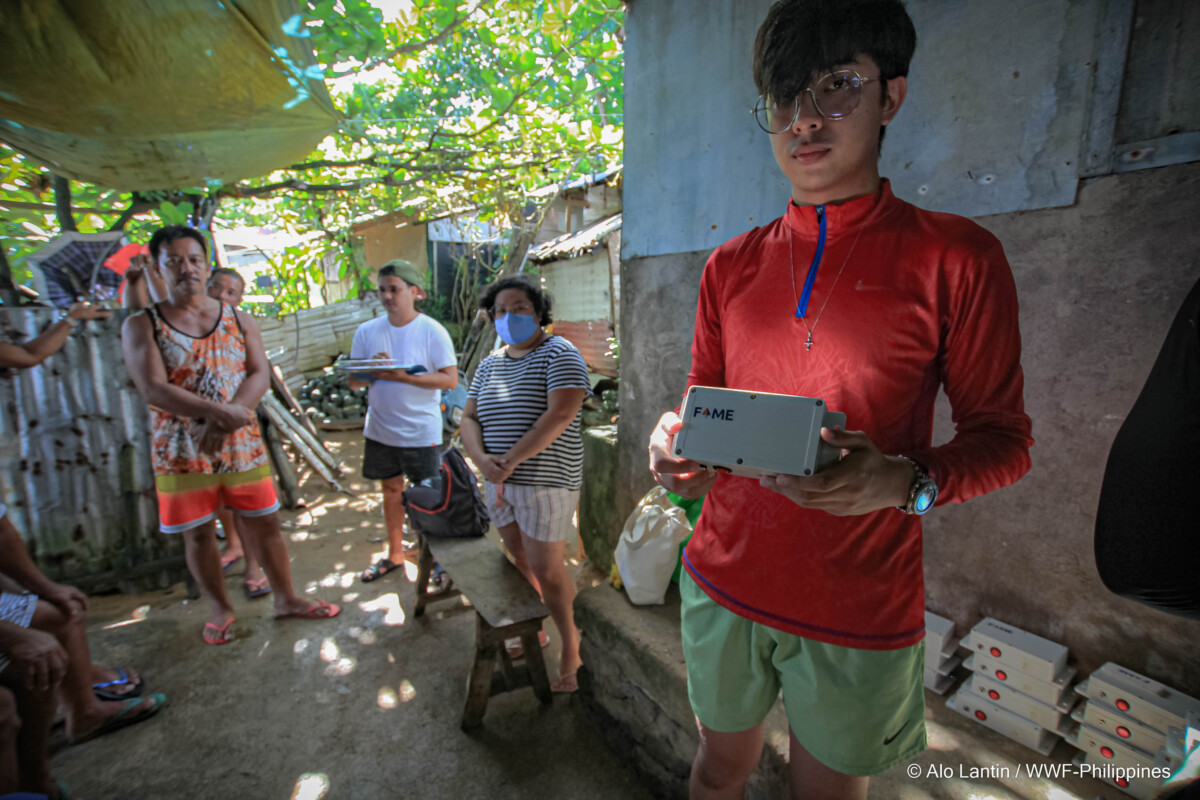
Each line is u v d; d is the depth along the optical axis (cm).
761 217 240
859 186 104
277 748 231
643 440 310
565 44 463
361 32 268
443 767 221
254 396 299
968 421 100
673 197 277
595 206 859
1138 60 149
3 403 320
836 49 93
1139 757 155
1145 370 157
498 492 250
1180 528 66
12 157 343
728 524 119
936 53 186
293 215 709
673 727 198
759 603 113
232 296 406
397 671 278
